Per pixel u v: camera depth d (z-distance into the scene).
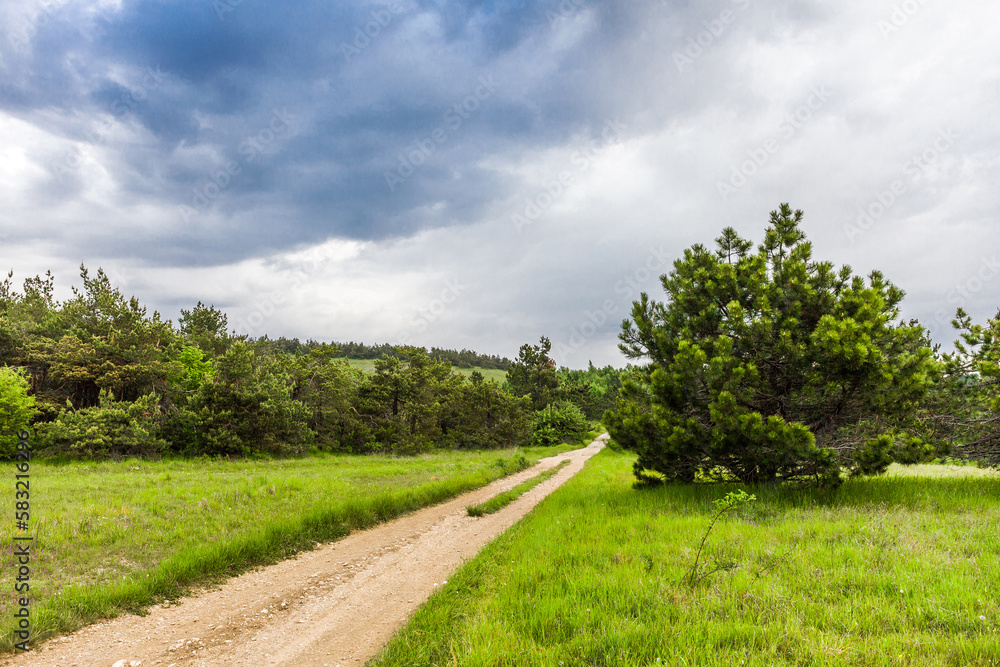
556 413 66.75
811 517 8.80
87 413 28.09
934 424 13.15
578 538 8.95
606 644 4.38
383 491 16.91
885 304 11.67
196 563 7.96
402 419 50.94
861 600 4.96
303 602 7.21
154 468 24.64
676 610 5.02
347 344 142.38
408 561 9.48
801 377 11.40
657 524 9.25
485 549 9.79
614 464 29.19
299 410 37.00
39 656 5.23
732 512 9.68
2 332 32.75
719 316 13.19
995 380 13.17
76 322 35.75
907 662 3.67
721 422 11.09
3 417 25.58
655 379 12.45
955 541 6.76
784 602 4.99
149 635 5.92
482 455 46.47
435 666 4.69
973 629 4.21
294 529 10.50
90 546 9.02
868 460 10.20
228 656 5.42
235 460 32.34
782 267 12.17
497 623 5.19
